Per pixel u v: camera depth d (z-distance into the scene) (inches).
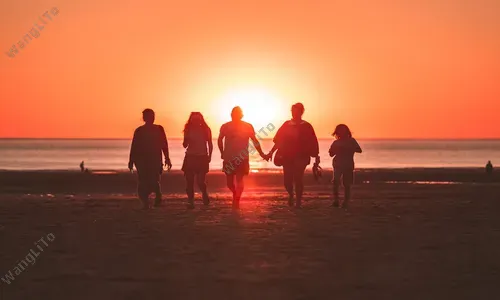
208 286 363.3
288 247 497.0
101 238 547.5
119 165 4813.0
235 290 353.4
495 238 547.5
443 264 429.7
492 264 429.7
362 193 1300.4
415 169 3550.7
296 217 717.3
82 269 413.1
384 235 564.1
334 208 845.8
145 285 366.6
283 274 395.9
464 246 504.4
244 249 488.4
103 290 355.3
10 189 1845.5
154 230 599.2
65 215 743.7
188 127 860.6
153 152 845.8
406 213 765.9
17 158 6643.7
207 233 577.0
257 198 1142.3
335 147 869.2
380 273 399.5
